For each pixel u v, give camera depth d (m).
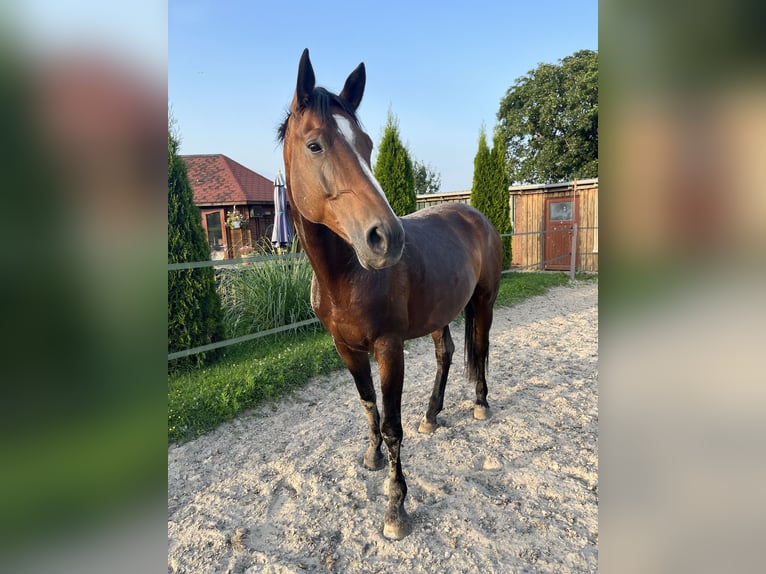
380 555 1.90
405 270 2.06
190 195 4.27
